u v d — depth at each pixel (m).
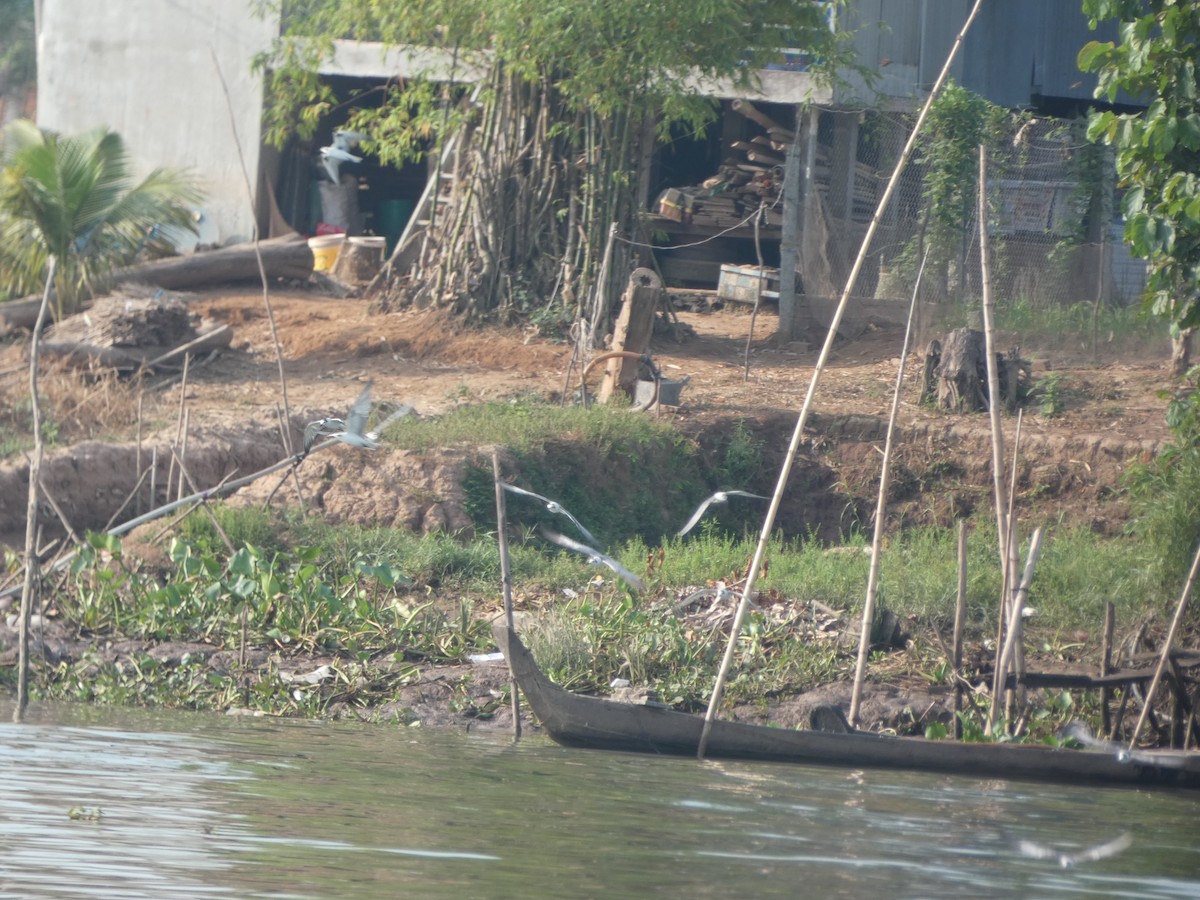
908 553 49.81
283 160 85.94
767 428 58.91
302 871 22.38
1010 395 59.78
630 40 61.62
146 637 42.16
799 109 69.75
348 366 63.28
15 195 62.97
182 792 27.50
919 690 39.22
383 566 42.16
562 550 51.00
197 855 23.03
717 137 83.81
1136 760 31.75
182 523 46.31
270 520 47.62
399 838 24.69
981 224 34.62
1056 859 24.78
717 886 22.47
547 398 59.44
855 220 71.00
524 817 26.72
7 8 145.25
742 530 56.72
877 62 75.19
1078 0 82.12
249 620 42.88
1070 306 67.00
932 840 26.36
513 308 66.50
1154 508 43.12
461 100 69.12
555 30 60.09
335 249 80.94
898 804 29.38
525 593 46.19
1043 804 30.27
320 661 41.38
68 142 64.19
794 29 64.75
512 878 22.47
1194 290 38.47
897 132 69.50
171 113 83.25
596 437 55.12
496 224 66.88
